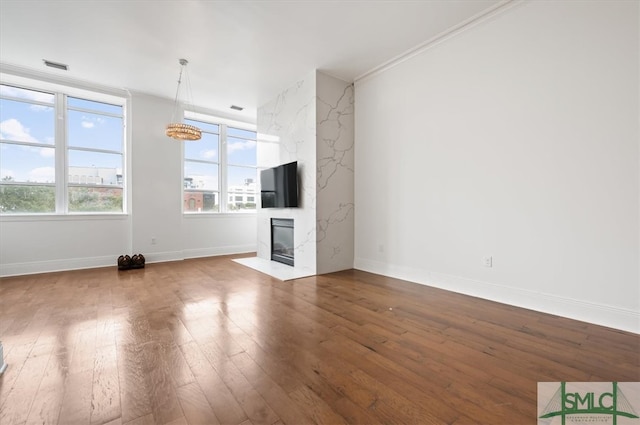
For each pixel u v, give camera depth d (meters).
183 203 5.73
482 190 3.08
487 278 3.06
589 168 2.40
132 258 4.71
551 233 2.61
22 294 3.28
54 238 4.50
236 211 6.62
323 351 1.97
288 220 4.93
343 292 3.35
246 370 1.74
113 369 1.74
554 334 2.21
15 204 4.33
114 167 5.12
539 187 2.67
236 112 6.09
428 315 2.62
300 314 2.66
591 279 2.40
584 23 2.41
